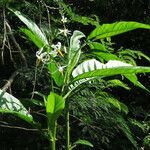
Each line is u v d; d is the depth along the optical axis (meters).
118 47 6.79
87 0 6.31
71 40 1.82
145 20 6.69
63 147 4.28
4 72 5.02
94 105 3.41
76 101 3.32
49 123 1.65
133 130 4.88
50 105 1.58
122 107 2.99
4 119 4.41
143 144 4.71
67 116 1.74
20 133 4.71
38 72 3.83
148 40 6.92
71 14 3.71
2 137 4.74
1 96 1.68
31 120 1.68
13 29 4.59
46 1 4.24
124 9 6.76
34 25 1.73
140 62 6.73
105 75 1.62
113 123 3.78
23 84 4.26
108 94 3.53
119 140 4.93
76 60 1.74
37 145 4.83
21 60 4.32
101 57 1.98
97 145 4.73
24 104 1.94
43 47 1.74
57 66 1.71
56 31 3.06
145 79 6.57
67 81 1.72
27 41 4.57
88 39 1.74
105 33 1.71
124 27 1.67
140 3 6.86
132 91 6.34
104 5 6.38
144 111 5.65
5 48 4.66
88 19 3.79
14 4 4.04
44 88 4.00
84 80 1.77
